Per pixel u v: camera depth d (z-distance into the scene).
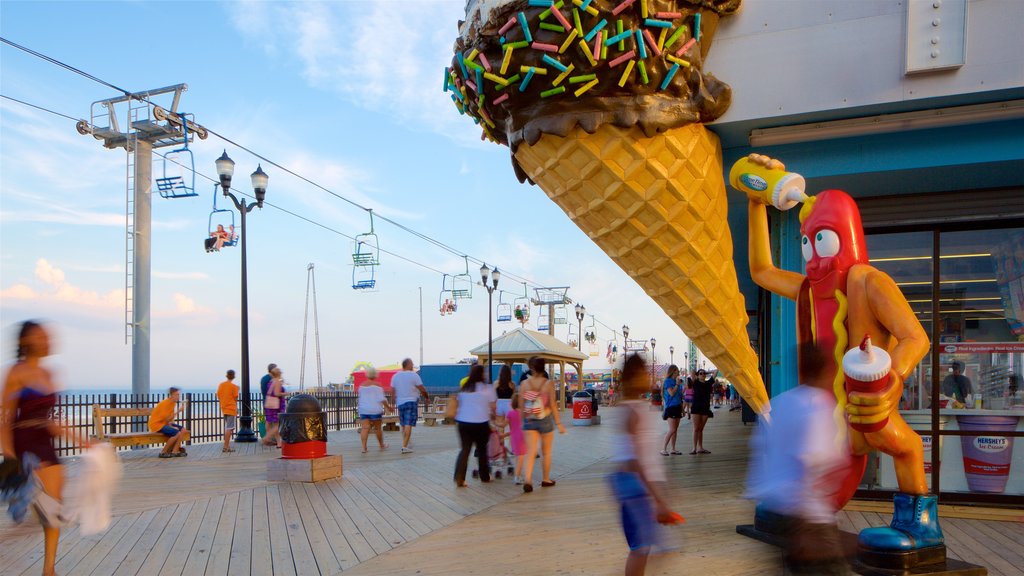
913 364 4.13
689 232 5.29
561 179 5.38
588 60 4.80
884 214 7.06
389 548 5.63
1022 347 6.85
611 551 5.43
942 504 6.82
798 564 2.91
